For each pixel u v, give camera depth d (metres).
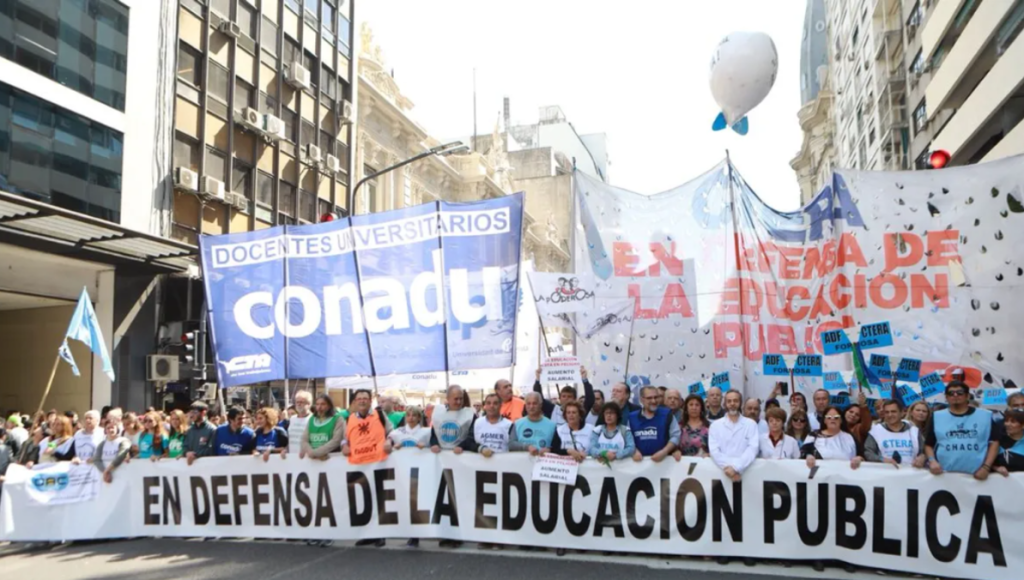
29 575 6.93
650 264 10.10
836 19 55.84
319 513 7.90
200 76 19.73
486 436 7.65
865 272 9.43
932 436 6.48
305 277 9.50
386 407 9.32
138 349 17.45
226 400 18.34
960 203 9.23
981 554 6.08
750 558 6.75
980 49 22.06
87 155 16.06
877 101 39.22
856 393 9.68
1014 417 6.36
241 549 7.66
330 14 26.69
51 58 15.27
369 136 30.38
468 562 6.85
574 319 9.76
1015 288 8.96
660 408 7.27
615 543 6.98
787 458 6.88
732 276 9.89
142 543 8.20
